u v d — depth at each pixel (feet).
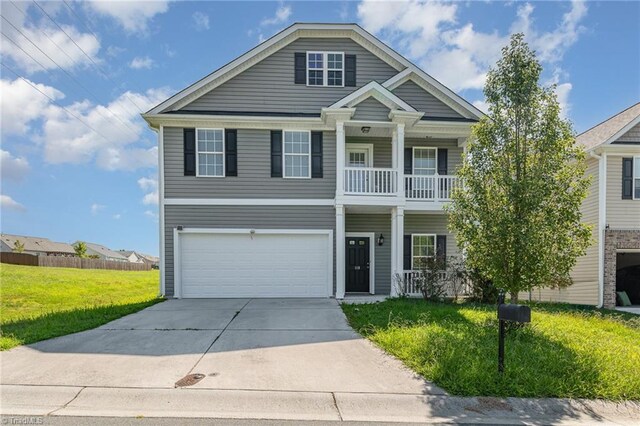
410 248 44.34
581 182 21.93
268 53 42.68
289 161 41.50
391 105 39.14
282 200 41.06
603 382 15.53
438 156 44.65
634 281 50.29
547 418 13.61
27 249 193.47
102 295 45.16
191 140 40.78
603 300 43.47
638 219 44.11
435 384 15.99
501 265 22.25
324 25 42.70
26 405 14.46
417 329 22.95
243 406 14.37
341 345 21.61
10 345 20.94
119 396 15.08
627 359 18.56
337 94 43.06
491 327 23.59
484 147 23.67
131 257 286.25
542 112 22.41
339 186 38.86
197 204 40.52
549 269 21.79
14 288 45.01
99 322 26.78
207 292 40.24
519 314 15.43
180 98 41.09
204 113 40.37
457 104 43.57
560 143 22.09
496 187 22.93
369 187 39.50
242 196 40.88
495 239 22.22
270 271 40.63
